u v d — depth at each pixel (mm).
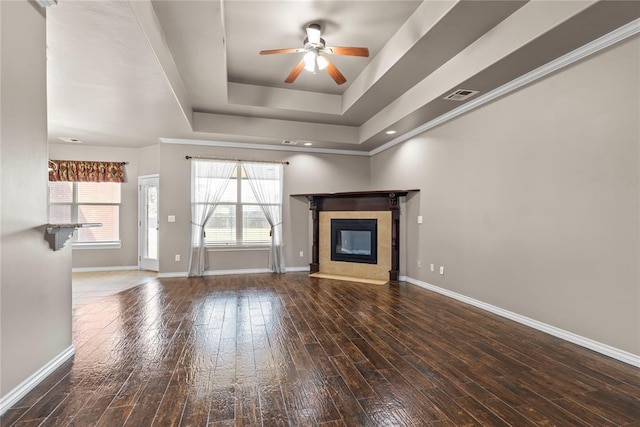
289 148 6477
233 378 2244
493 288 3764
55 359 2318
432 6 2957
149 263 6473
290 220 6469
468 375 2299
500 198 3658
